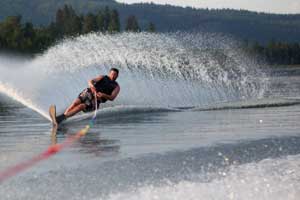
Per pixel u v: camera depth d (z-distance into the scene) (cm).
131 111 2806
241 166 1322
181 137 1942
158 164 1398
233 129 2164
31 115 2780
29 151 1688
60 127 2281
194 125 2316
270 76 9269
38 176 1297
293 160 1380
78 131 2150
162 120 2514
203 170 1302
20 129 2222
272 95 4247
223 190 1125
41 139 1941
